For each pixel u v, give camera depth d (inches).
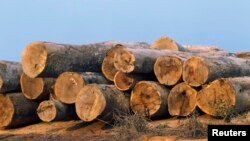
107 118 744.3
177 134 617.3
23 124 870.4
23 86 850.1
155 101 756.0
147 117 760.3
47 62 779.4
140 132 636.1
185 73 746.8
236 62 807.1
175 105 756.6
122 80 775.7
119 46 802.8
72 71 810.8
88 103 740.7
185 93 749.3
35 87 838.5
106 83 816.3
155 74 776.9
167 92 772.0
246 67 829.8
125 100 767.1
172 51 853.2
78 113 749.9
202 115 745.6
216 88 712.4
